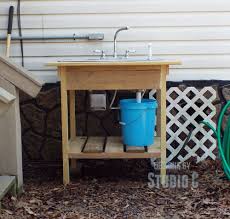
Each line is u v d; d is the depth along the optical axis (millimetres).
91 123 4648
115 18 4547
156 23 4543
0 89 3227
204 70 4594
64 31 4586
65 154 3848
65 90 3748
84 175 4254
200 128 4543
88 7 4539
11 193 3455
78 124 4652
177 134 4555
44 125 4664
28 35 4594
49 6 4555
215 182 3908
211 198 3523
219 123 4133
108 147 3996
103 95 4336
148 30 4559
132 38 4566
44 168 4539
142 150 3834
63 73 3721
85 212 3281
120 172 4332
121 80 3717
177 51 4574
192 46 4566
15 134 3445
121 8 4527
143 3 4516
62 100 3768
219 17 4520
